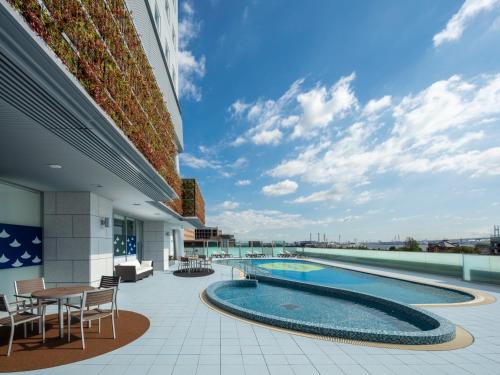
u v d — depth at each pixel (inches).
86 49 167.5
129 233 657.0
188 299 359.6
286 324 240.8
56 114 150.2
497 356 188.2
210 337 220.1
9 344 188.4
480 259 489.1
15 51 101.6
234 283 505.4
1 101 134.2
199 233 2491.4
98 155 221.1
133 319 268.8
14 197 316.5
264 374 160.9
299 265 961.5
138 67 279.1
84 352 189.8
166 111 429.4
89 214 361.7
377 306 378.0
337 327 224.2
